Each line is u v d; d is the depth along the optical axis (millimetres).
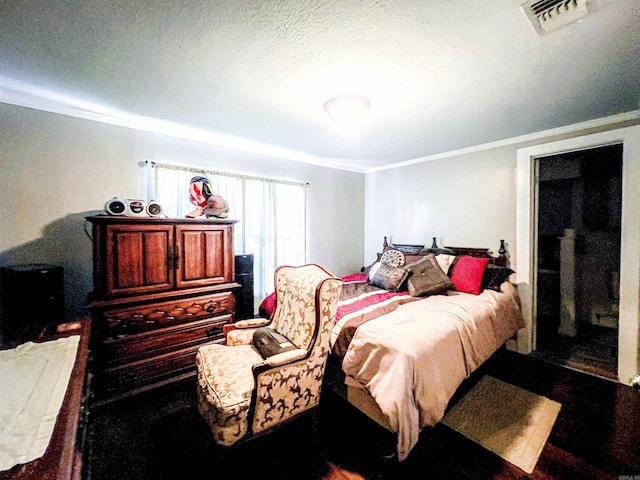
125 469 1477
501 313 2447
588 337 3322
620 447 1611
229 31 1344
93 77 1776
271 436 1763
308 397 1617
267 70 1684
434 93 1967
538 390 2209
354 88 1897
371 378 1596
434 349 1617
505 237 3057
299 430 1814
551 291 3766
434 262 2848
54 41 1420
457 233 3463
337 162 4113
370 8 1188
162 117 2428
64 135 2219
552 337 3328
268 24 1293
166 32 1354
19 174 2057
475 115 2361
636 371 2248
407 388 1428
